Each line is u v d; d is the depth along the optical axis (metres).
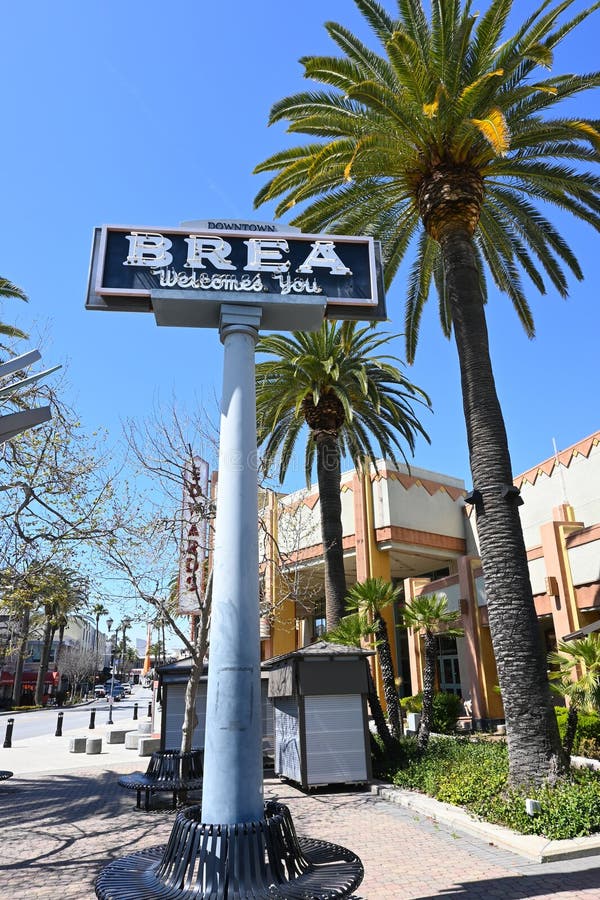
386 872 6.46
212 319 5.97
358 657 12.50
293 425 20.53
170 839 4.44
